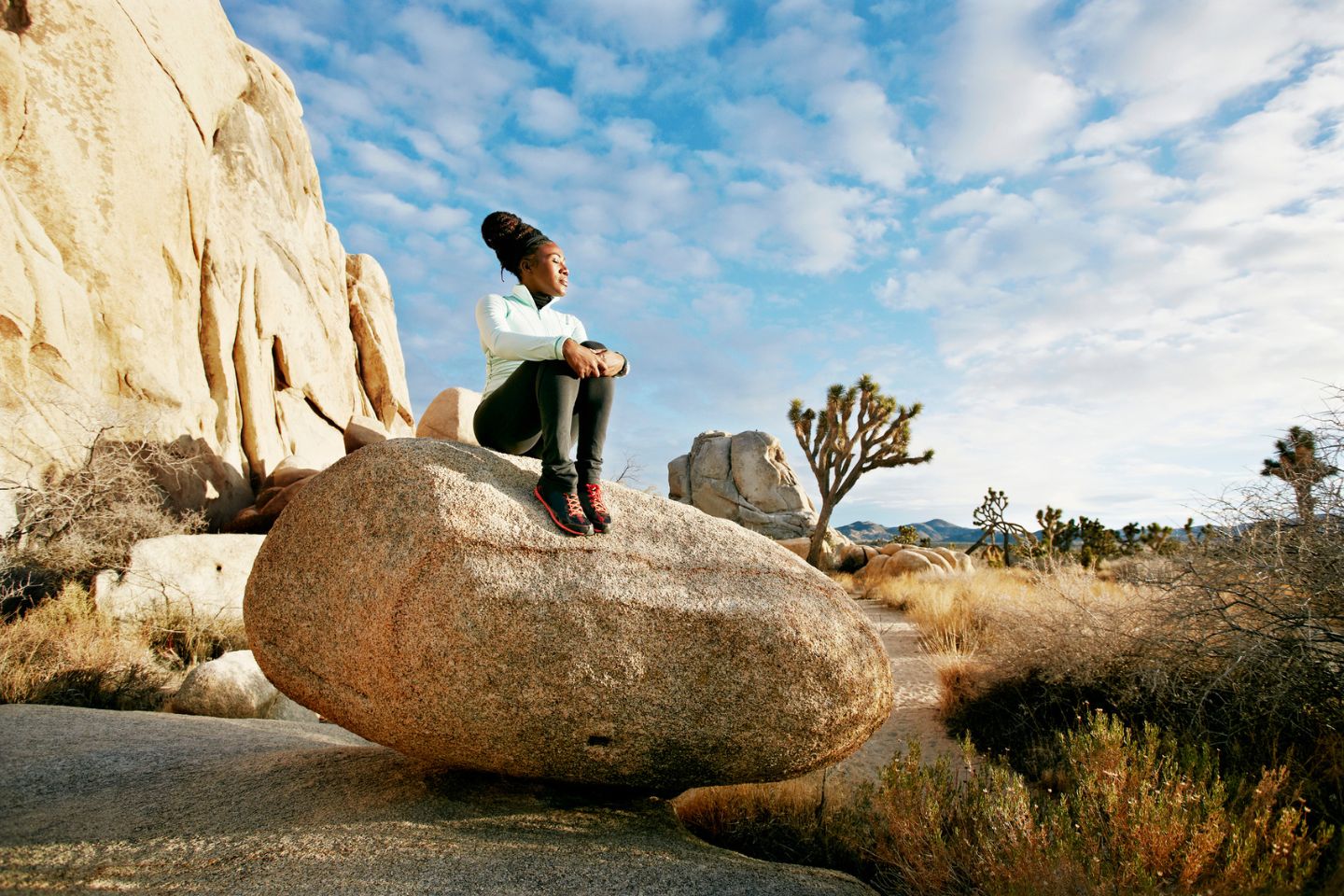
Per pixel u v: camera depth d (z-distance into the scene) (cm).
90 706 551
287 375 1339
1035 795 380
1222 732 421
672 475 2912
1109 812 293
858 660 293
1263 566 455
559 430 284
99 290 918
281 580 293
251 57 1416
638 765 286
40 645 584
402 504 274
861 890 283
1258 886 241
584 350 282
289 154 1464
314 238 1556
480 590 255
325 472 306
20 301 804
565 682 262
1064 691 532
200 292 1121
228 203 1212
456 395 1205
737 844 360
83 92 916
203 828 268
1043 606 645
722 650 273
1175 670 468
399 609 257
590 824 297
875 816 357
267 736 418
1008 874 267
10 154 843
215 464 1068
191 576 794
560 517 279
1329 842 266
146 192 990
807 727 285
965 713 577
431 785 312
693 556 295
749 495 2719
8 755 342
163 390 987
